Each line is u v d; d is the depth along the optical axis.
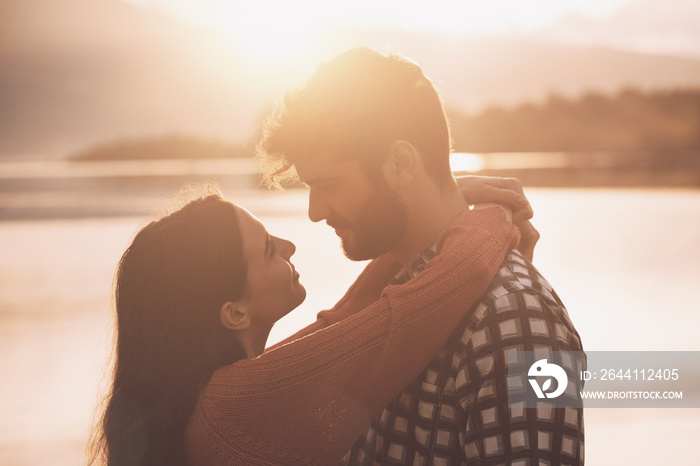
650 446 3.34
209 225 1.22
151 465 1.16
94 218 15.77
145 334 1.19
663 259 8.98
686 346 4.91
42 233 13.46
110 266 9.61
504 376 1.07
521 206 1.40
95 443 1.28
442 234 1.25
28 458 3.32
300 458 1.12
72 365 4.99
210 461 1.13
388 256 1.54
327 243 10.77
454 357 1.14
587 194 21.44
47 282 8.43
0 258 10.36
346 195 1.25
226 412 1.13
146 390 1.18
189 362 1.18
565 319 1.16
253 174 32.72
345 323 1.16
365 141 1.22
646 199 19.34
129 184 28.92
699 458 3.22
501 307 1.11
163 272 1.19
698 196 20.19
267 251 1.28
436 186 1.28
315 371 1.13
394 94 1.24
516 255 1.23
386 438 1.20
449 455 1.14
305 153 1.25
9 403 4.14
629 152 79.94
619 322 5.67
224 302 1.22
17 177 32.31
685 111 88.25
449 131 1.34
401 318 1.13
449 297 1.13
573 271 8.18
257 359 1.16
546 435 1.05
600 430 3.62
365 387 1.12
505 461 1.04
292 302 1.32
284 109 1.27
